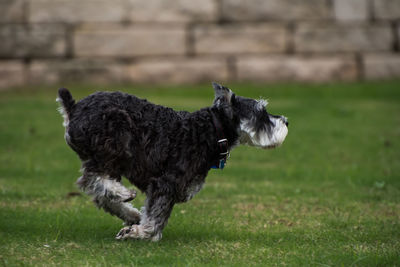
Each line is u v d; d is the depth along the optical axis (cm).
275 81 2634
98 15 2623
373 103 2262
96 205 777
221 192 1113
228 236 810
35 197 1027
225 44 2644
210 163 776
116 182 739
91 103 736
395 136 1711
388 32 2716
